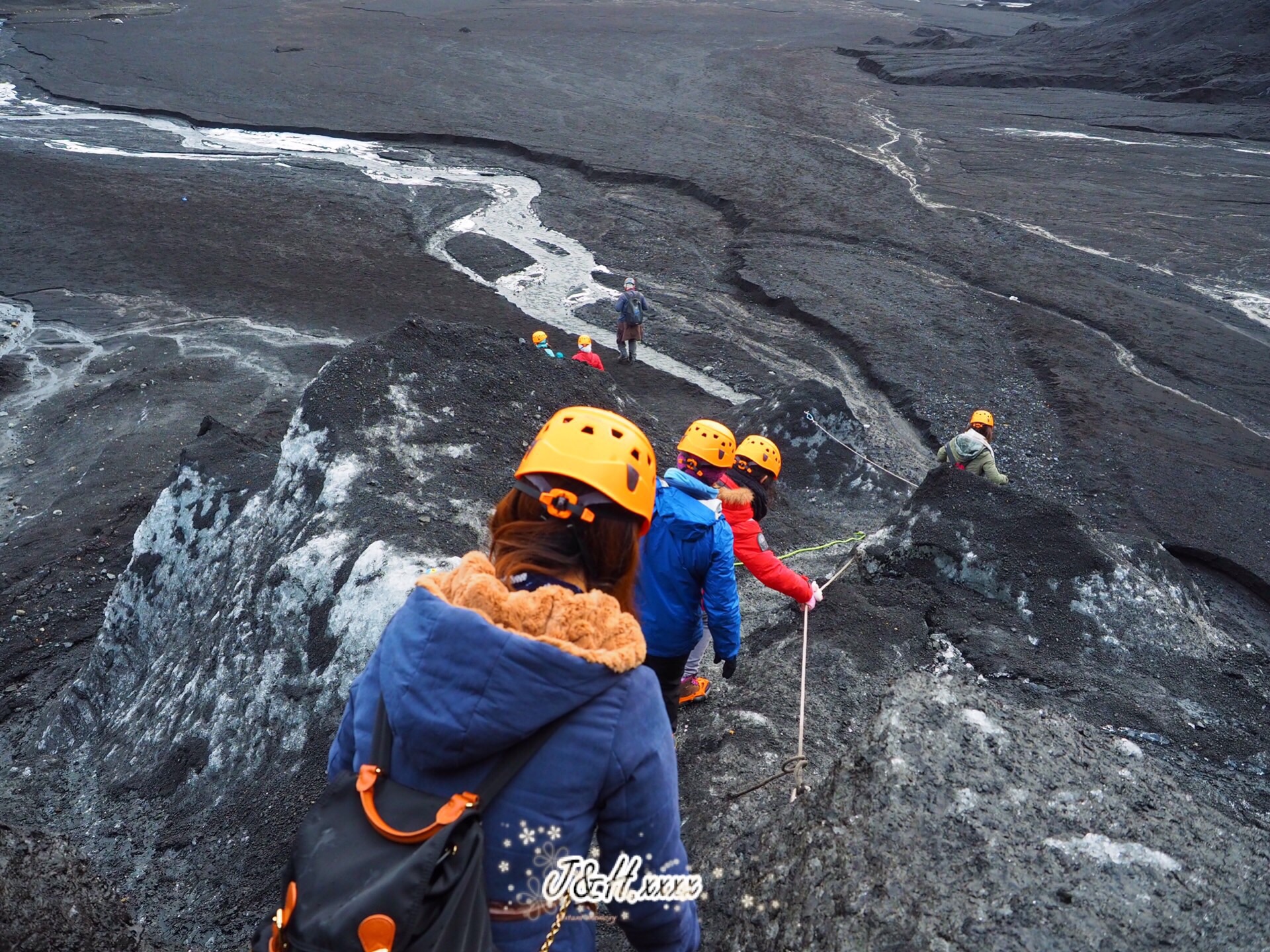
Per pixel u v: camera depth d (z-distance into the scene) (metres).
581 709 1.51
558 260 24.08
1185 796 2.61
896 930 2.22
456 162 32.22
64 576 11.95
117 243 24.27
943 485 6.29
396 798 1.51
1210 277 21.89
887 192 28.23
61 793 6.75
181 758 6.12
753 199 27.77
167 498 8.70
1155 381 17.20
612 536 1.68
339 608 5.81
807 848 2.63
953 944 2.15
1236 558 12.15
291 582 6.26
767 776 4.36
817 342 19.39
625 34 57.84
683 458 4.54
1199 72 40.22
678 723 5.05
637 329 18.33
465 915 1.38
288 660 5.98
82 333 19.64
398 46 51.12
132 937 3.88
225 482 8.62
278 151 32.97
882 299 20.91
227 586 7.38
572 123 36.31
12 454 15.61
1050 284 21.50
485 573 1.64
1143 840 2.42
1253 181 28.48
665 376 18.09
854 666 5.29
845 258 23.41
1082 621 5.79
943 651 5.54
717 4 74.19
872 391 17.34
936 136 34.81
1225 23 43.03
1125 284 21.58
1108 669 5.55
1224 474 14.20
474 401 7.93
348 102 38.94
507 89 41.91
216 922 5.01
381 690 1.60
